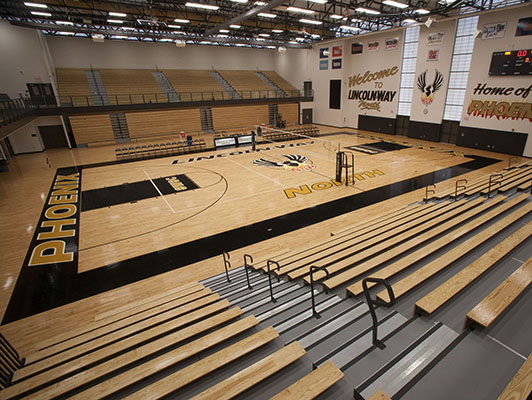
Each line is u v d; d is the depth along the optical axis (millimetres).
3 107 14414
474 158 16609
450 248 5035
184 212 11250
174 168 16844
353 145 21125
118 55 27109
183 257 8469
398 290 3512
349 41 26000
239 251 8633
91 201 12453
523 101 15961
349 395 2291
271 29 22438
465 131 19000
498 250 3898
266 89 31750
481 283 3523
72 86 24078
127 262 8305
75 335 5328
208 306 4812
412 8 16688
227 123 27875
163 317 5000
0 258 8602
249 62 33469
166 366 3316
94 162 18422
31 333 6020
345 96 27641
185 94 27375
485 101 17562
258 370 2686
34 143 21188
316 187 13305
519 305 2891
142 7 17000
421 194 12086
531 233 4242
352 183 13641
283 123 28797
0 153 18297
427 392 2166
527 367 2004
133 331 4715
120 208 11734
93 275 7801
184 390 2879
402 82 22703
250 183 14031
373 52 24188
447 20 18250
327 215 10656
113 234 9805
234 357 3088
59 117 21844
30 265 8266
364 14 19391
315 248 7348
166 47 28938
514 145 16797
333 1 14625
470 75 17906
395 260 5199
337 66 27156
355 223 9953
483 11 15812
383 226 8078
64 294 7145
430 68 20219
